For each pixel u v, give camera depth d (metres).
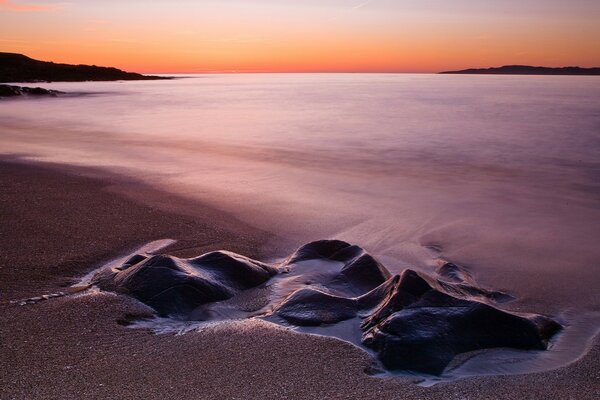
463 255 6.74
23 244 6.68
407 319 4.20
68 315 4.71
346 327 4.47
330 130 20.56
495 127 20.70
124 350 4.16
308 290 4.94
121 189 9.95
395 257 6.67
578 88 63.56
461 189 10.47
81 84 76.62
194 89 66.31
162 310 4.76
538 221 8.23
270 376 3.81
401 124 22.23
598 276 6.04
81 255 6.36
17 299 5.07
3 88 42.19
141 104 36.44
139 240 7.01
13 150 15.42
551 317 5.01
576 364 4.06
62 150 15.58
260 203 9.11
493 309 4.32
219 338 4.36
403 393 3.63
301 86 84.00
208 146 16.59
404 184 10.92
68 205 8.62
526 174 12.06
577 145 16.22
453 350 4.04
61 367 3.90
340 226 7.86
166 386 3.68
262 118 25.55
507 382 3.79
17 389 3.61
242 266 5.43
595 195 9.99
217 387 3.67
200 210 8.54
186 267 5.25
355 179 11.42
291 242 7.14
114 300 4.97
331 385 3.71
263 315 4.76
